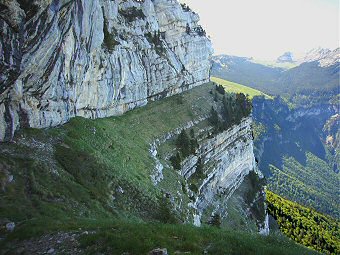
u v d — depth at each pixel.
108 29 86.75
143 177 61.31
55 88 55.47
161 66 121.50
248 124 154.38
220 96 160.75
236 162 134.12
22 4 42.34
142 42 110.75
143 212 48.78
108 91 81.69
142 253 22.52
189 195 76.56
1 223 29.59
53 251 24.39
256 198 133.00
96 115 77.69
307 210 186.38
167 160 84.81
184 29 151.75
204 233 27.91
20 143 44.59
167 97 127.62
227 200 115.38
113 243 23.80
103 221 31.38
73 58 60.34
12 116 44.38
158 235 25.92
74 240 25.75
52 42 50.75
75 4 57.47
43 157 44.12
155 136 91.19
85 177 45.97
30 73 48.00
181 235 26.80
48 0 45.69
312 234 142.25
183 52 147.62
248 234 31.53
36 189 36.62
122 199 48.03
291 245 29.53
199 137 109.50
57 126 57.31
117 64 86.75
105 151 59.47
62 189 39.75
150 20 126.38
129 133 80.69
